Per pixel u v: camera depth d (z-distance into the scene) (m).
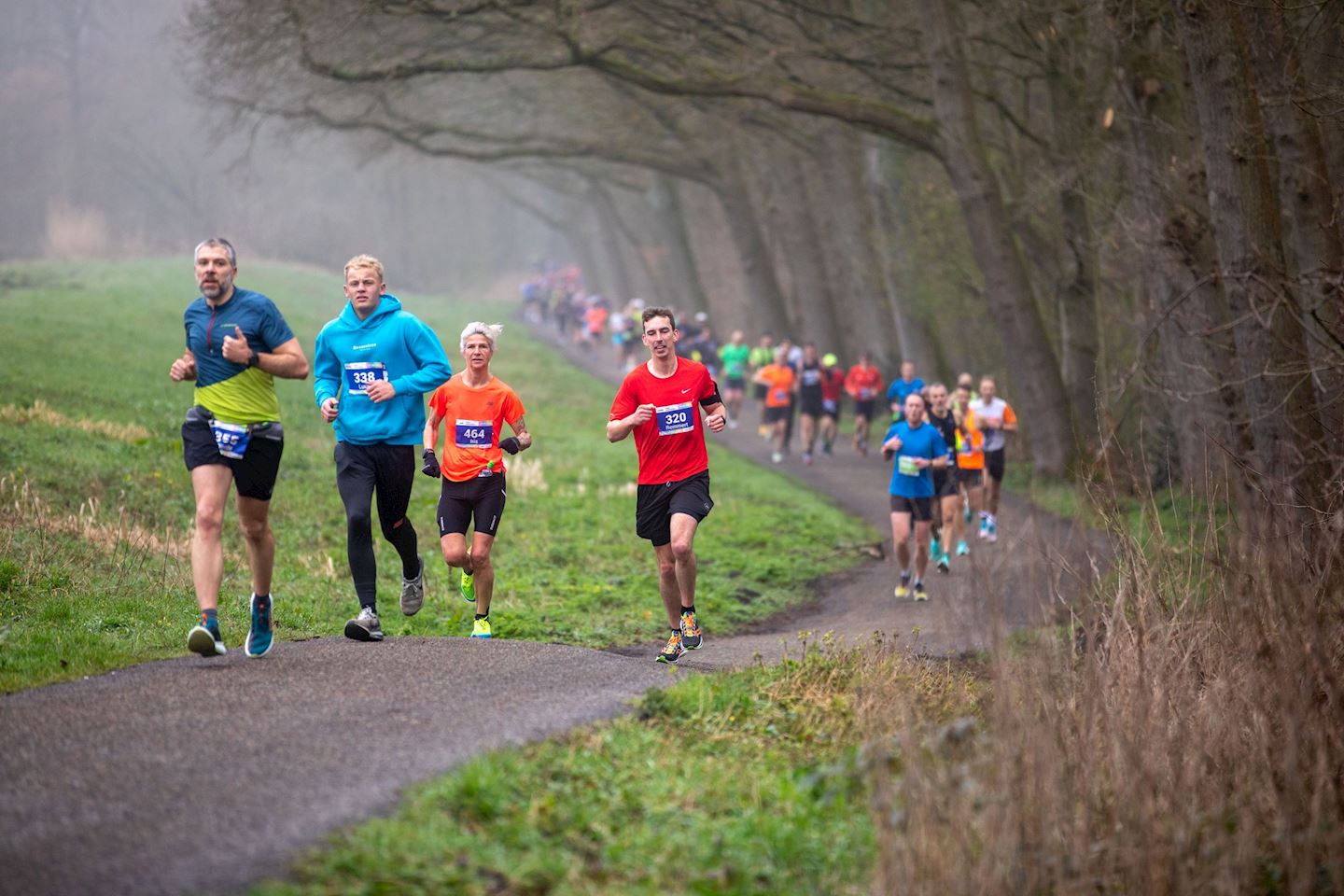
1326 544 18.16
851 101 58.97
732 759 16.42
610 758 15.63
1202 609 18.67
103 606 24.73
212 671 18.83
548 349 120.62
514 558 36.97
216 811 13.04
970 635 17.08
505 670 19.72
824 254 106.25
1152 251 45.81
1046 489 53.88
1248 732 17.05
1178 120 47.34
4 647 20.62
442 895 11.81
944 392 40.09
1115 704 16.77
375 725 16.06
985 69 63.41
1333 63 36.16
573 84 90.00
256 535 19.59
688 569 22.47
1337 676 16.44
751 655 25.75
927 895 12.75
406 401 22.17
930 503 35.22
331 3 61.00
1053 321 75.44
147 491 36.91
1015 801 13.95
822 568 41.16
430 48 68.25
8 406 43.53
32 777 13.84
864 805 15.23
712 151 99.31
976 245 60.16
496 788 13.82
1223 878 14.12
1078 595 17.39
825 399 69.75
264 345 19.09
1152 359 46.59
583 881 12.52
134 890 11.30
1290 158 35.16
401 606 23.61
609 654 22.12
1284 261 33.25
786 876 13.38
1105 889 14.18
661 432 22.42
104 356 61.00
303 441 50.84
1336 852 14.72
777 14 63.84
